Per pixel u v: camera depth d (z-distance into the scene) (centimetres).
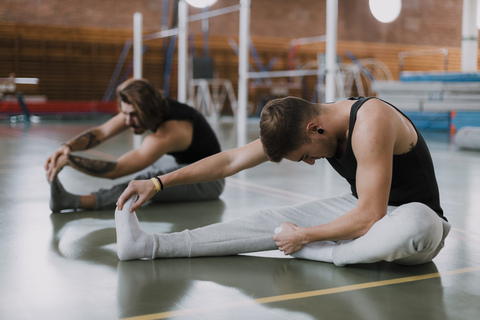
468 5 890
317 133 140
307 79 1384
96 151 538
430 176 158
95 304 129
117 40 1240
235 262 167
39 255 172
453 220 237
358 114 145
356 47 1431
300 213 172
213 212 245
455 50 1526
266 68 1366
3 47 1144
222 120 1155
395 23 1464
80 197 241
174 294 137
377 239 148
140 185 165
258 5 1349
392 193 159
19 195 282
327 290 142
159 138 241
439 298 137
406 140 151
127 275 152
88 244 187
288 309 127
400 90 828
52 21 1183
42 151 515
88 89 1229
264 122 139
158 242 167
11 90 1038
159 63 1280
